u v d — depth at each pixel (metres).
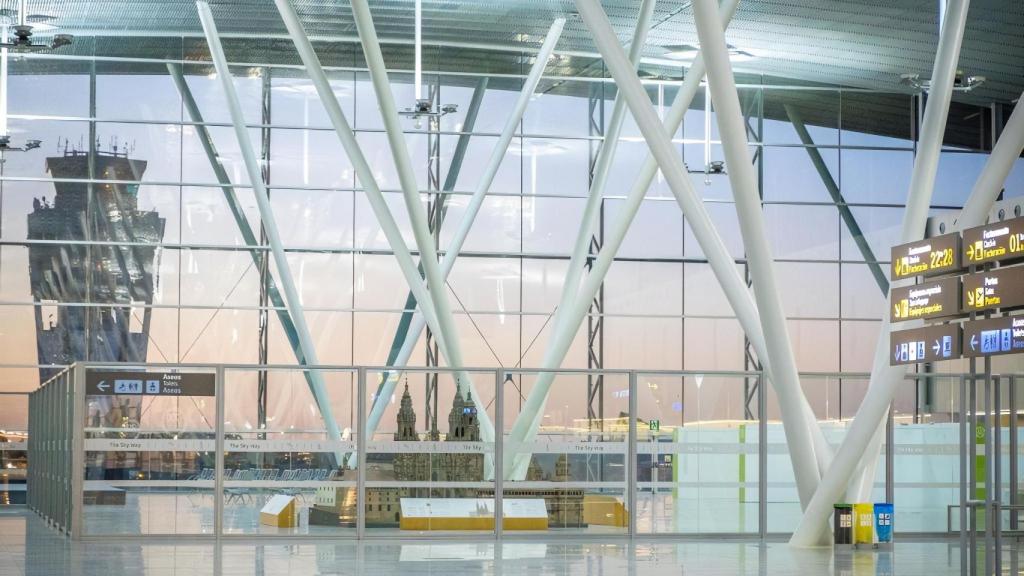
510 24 41.31
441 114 36.12
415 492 24.88
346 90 43.97
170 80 43.12
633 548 23.70
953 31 24.00
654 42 42.19
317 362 41.22
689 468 25.78
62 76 42.53
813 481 24.70
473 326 44.22
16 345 42.09
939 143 24.17
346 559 21.19
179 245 42.88
